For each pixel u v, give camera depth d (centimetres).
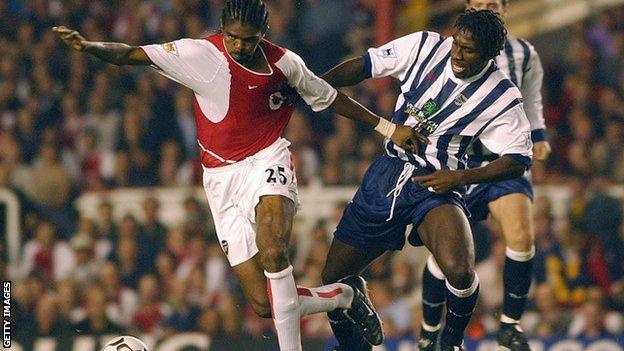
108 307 4256
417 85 2425
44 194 4834
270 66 2292
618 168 4731
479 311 3944
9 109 5169
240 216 2372
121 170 4897
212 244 4431
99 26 5569
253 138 2341
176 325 4206
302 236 4531
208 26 5531
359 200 2495
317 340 3188
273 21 5266
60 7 5591
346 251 2531
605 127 4869
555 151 4822
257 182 2331
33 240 4616
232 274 4347
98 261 4466
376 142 4766
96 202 4822
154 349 3259
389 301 4122
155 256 4422
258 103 2314
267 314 2388
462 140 2414
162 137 4975
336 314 2508
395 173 2459
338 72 2461
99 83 5188
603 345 3142
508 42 2753
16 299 4197
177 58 2278
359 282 2527
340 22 5375
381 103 4869
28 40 5462
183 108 5000
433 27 5391
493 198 2714
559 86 5050
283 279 2303
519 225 2680
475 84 2392
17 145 4969
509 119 2391
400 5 5425
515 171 2386
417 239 2477
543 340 3159
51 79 5275
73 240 4547
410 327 4069
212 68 2283
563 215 4466
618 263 4181
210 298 4269
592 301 3981
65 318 4166
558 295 4097
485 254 4166
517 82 2750
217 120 2327
